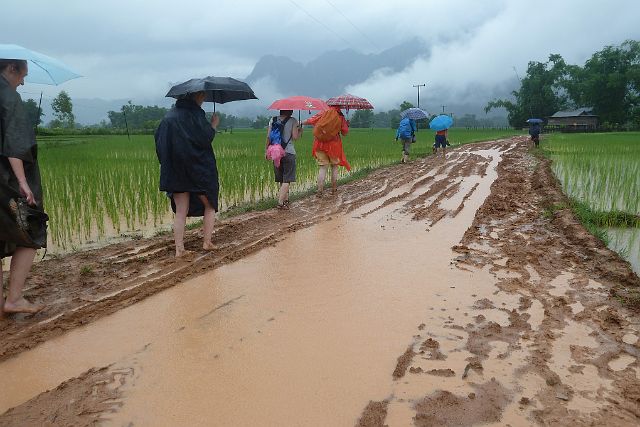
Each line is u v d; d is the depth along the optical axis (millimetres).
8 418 3000
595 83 83375
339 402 3111
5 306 4418
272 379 3375
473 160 20141
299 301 4750
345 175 14711
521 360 3621
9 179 4148
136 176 11664
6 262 6023
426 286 5129
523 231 7496
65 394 3238
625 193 9867
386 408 3043
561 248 6496
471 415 2975
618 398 3150
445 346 3830
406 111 19125
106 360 3676
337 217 8688
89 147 26047
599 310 4492
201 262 6004
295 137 9273
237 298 4848
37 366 3617
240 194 10867
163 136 6000
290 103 9141
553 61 93562
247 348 3820
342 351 3754
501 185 12391
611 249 6504
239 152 21406
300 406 3072
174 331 4137
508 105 96500
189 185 6133
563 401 3115
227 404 3102
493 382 3328
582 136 44438
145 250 6590
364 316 4383
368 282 5258
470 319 4320
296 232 7559
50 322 4324
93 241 7234
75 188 10156
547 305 4613
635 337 3984
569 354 3705
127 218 8180
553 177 13375
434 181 13383
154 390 3268
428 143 34000
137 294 4969
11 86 4262
